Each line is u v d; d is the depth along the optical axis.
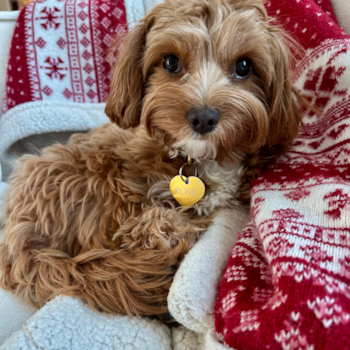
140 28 0.32
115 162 0.36
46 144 0.53
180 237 0.30
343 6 0.44
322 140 0.31
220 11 0.27
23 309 0.31
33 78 0.48
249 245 0.26
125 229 0.31
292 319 0.18
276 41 0.29
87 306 0.28
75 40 0.49
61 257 0.32
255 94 0.30
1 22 0.51
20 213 0.34
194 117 0.26
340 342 0.16
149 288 0.29
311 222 0.23
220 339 0.22
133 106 0.33
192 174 0.34
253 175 0.33
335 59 0.31
